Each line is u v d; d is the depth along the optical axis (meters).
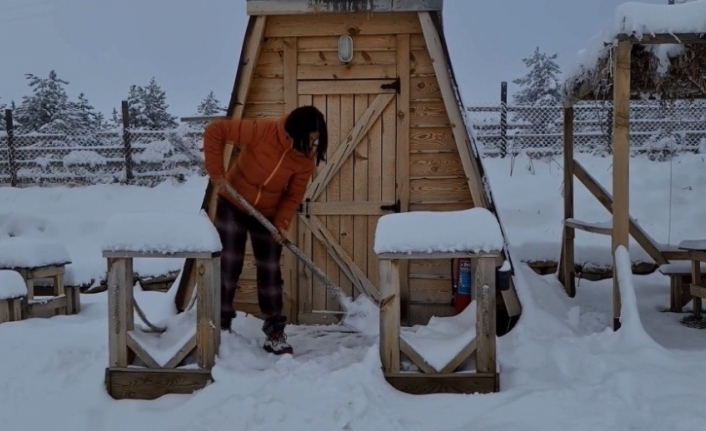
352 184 5.18
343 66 5.14
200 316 3.63
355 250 5.20
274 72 5.25
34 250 5.71
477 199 4.82
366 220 5.18
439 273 5.07
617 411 3.11
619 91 4.55
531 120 11.25
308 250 5.24
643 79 5.56
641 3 4.51
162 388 3.64
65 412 3.49
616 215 4.58
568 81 5.93
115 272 3.69
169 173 12.07
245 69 5.08
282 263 5.27
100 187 11.94
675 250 5.57
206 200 5.06
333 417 3.06
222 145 4.06
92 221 10.30
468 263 4.80
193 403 3.41
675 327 5.07
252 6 4.97
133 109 16.77
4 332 4.89
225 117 5.00
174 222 3.63
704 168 9.98
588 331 4.77
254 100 5.29
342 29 5.11
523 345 4.16
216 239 3.66
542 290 5.55
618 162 4.57
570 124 6.46
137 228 3.63
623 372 3.48
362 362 3.48
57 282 5.90
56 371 3.97
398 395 3.45
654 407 3.16
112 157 12.30
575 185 10.10
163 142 12.04
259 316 5.34
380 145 5.14
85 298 6.94
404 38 5.04
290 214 4.32
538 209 9.45
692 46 4.90
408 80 5.05
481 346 3.51
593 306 5.82
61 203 11.31
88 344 4.50
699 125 10.71
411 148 5.09
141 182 12.05
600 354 3.93
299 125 3.92
